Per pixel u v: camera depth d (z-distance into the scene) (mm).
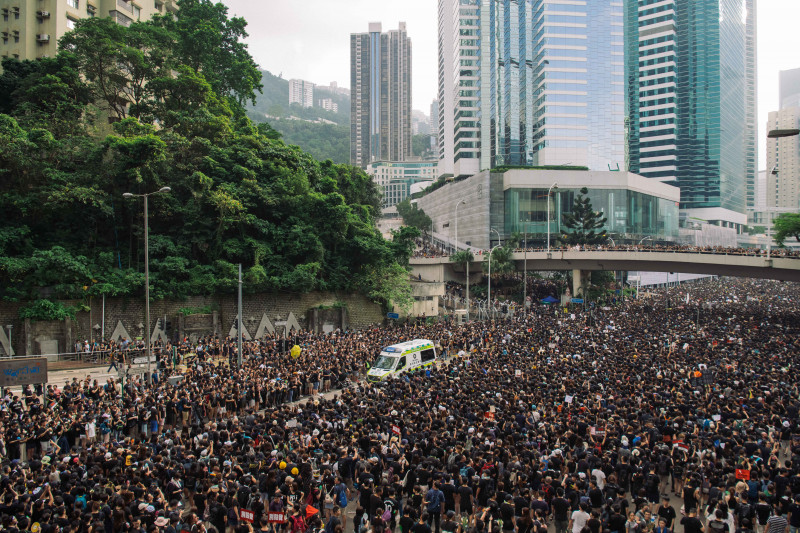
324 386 34812
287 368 34719
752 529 15562
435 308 70562
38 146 46969
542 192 114688
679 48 198625
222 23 75250
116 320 47125
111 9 74812
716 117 193375
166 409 26203
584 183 115938
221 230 53438
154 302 49031
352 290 62500
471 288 90750
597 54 136000
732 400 25594
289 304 56719
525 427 21734
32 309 42375
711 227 173125
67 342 43500
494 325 57125
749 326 56875
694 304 78562
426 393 26156
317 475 16547
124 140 48125
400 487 16188
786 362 36875
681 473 19078
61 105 53844
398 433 20234
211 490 15648
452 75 175250
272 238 57344
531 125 145750
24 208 45438
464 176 157750
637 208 122688
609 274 98812
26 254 45688
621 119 136625
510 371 31484
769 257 67188
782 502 15727
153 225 54062
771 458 18375
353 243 62781
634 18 196250
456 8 164750
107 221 50500
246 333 53688
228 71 75188
